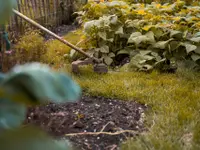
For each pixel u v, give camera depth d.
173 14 4.18
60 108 2.45
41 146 0.54
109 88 2.80
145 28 3.58
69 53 3.93
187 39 3.50
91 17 4.21
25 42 3.32
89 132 2.12
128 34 3.86
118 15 3.98
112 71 3.41
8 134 0.54
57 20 5.36
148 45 3.63
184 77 3.12
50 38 4.74
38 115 1.87
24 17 2.91
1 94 0.54
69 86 0.63
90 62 3.30
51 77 0.60
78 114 2.36
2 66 2.56
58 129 1.97
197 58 3.32
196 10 4.04
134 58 3.45
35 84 0.56
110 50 3.86
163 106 2.46
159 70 3.39
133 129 2.17
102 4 4.11
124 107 2.51
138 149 1.89
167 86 2.90
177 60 3.43
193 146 1.91
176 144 1.94
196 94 2.70
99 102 2.61
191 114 2.29
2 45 2.61
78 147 1.95
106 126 2.21
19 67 0.61
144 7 4.33
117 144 2.01
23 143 0.53
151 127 2.14
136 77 3.15
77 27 5.32
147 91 2.76
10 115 0.60
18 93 0.55
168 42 3.49
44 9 4.99
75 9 5.65
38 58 3.32
